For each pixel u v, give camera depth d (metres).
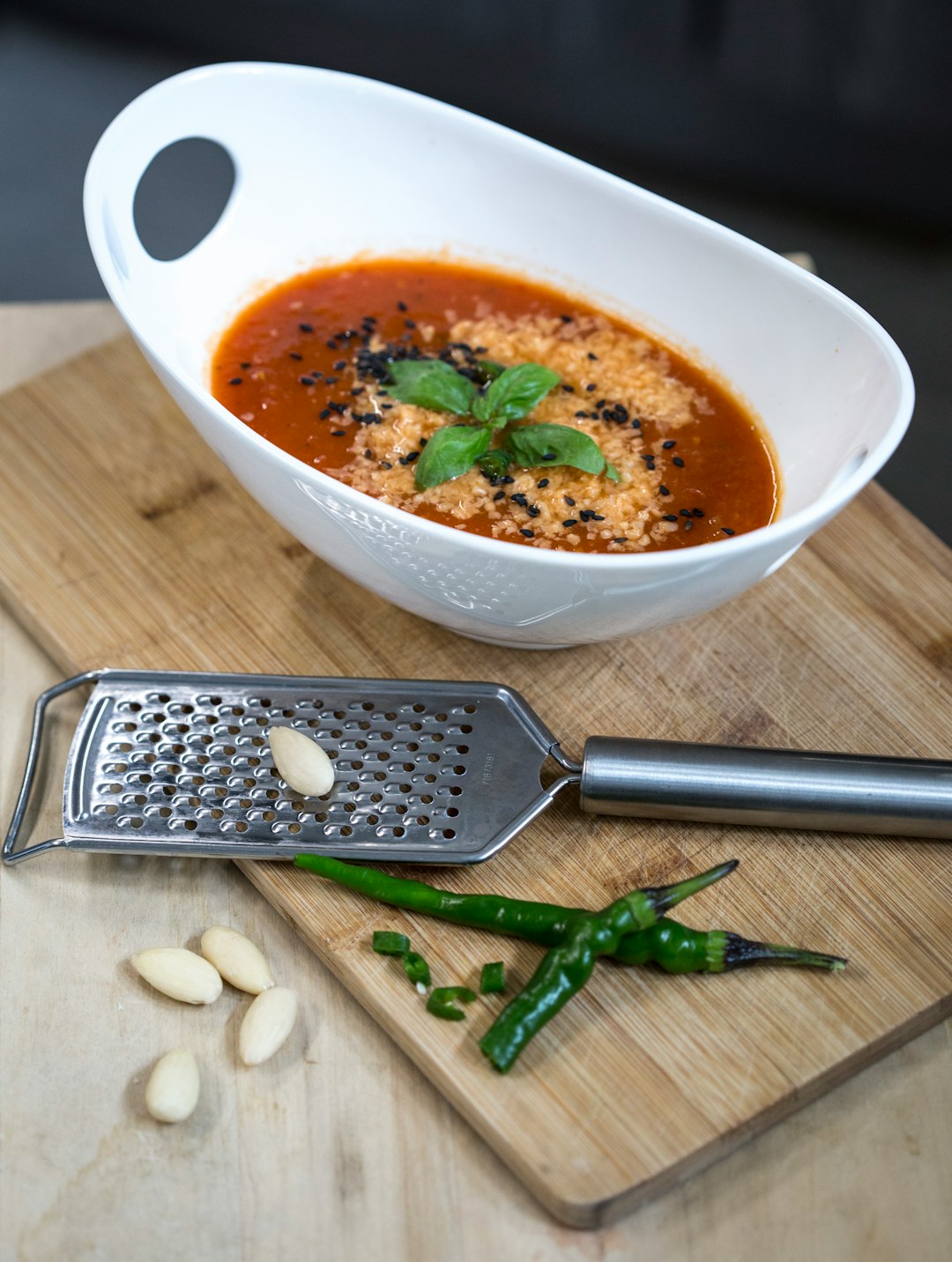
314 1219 0.48
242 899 0.53
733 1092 0.48
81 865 0.54
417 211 0.63
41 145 0.96
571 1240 0.47
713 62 0.99
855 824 0.52
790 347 0.57
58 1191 0.48
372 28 1.02
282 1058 0.50
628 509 0.55
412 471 0.56
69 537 0.61
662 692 0.57
